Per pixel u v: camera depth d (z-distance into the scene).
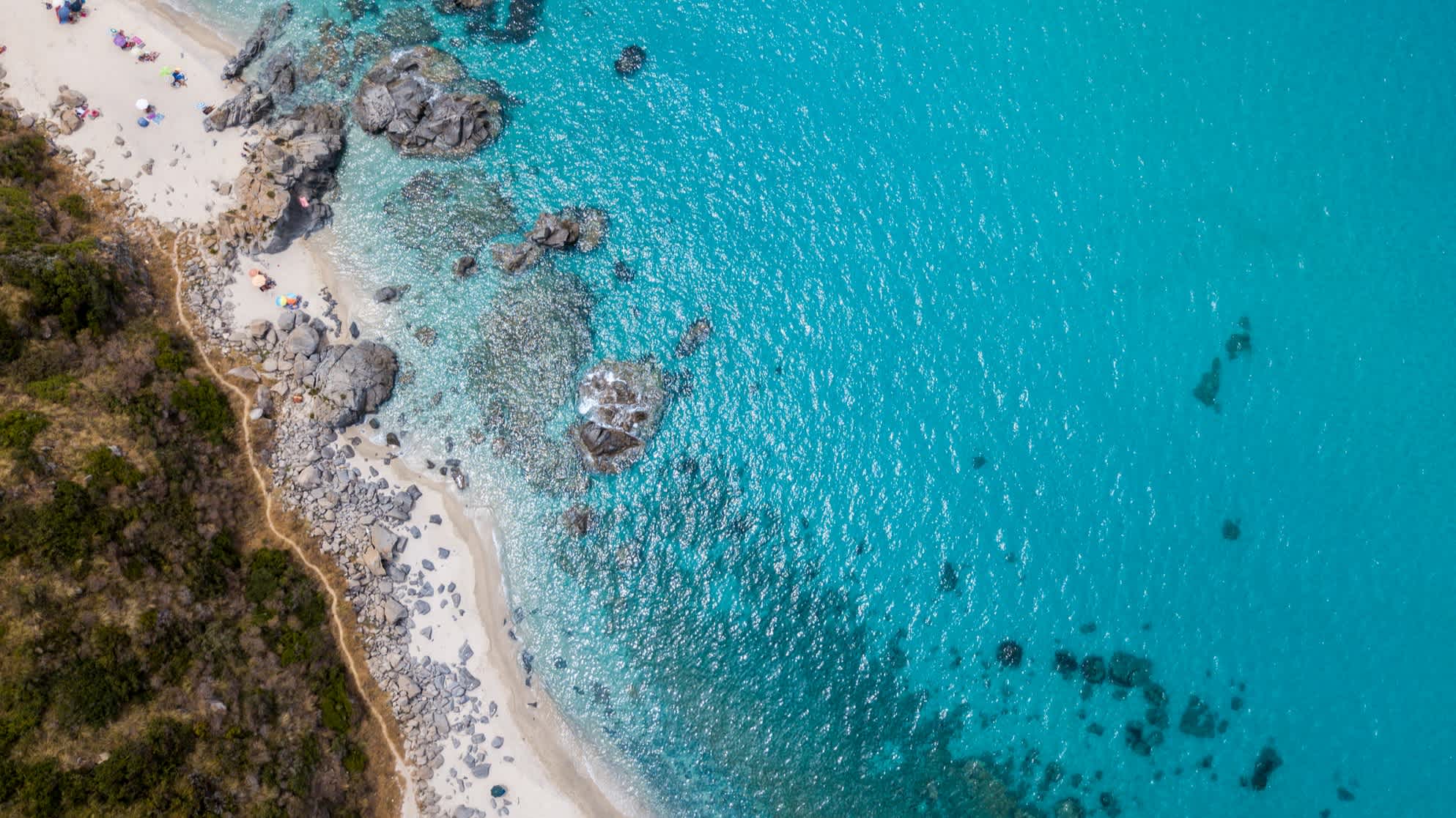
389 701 50.88
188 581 47.44
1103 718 54.16
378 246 57.12
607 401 55.81
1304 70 62.94
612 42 61.97
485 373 55.91
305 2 60.41
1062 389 58.28
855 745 53.75
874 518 56.28
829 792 53.25
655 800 52.41
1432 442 57.34
